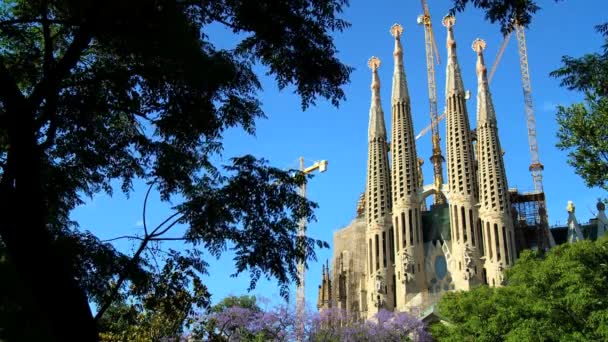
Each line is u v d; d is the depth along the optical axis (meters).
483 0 18.27
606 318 40.84
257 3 19.89
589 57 21.64
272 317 74.06
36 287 13.84
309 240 22.66
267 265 21.78
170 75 19.39
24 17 18.55
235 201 21.44
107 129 22.66
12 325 13.37
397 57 155.12
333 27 20.97
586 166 23.95
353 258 149.88
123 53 19.03
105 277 21.28
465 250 129.88
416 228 136.38
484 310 59.47
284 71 21.36
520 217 147.00
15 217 14.26
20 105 15.47
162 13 17.88
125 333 41.84
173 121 20.98
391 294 134.00
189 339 48.03
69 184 21.70
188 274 23.66
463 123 142.50
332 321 84.38
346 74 21.34
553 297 46.81
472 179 137.38
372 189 144.62
